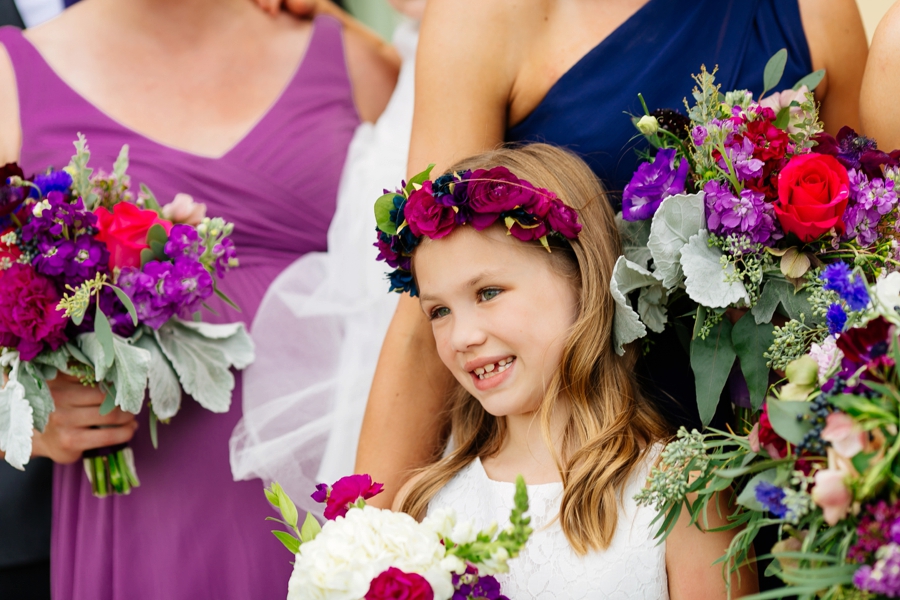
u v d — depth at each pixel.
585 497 1.38
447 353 1.44
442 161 1.60
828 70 1.69
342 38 2.57
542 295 1.41
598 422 1.44
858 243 1.32
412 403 1.64
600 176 1.64
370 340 2.18
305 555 1.13
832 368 1.08
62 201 1.80
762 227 1.31
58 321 1.77
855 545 0.94
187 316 2.12
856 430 0.95
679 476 1.18
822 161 1.31
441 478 1.57
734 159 1.33
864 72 1.63
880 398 0.97
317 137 2.41
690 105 1.62
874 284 1.31
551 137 1.66
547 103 1.65
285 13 2.57
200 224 1.99
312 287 2.25
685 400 1.62
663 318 1.44
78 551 2.09
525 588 1.37
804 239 1.30
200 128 2.37
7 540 2.34
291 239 2.33
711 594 1.35
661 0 1.61
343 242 2.29
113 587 2.04
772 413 1.01
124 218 1.89
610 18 1.65
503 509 1.45
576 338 1.42
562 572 1.36
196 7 2.42
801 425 1.01
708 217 1.35
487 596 1.15
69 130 2.28
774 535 1.62
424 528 1.13
